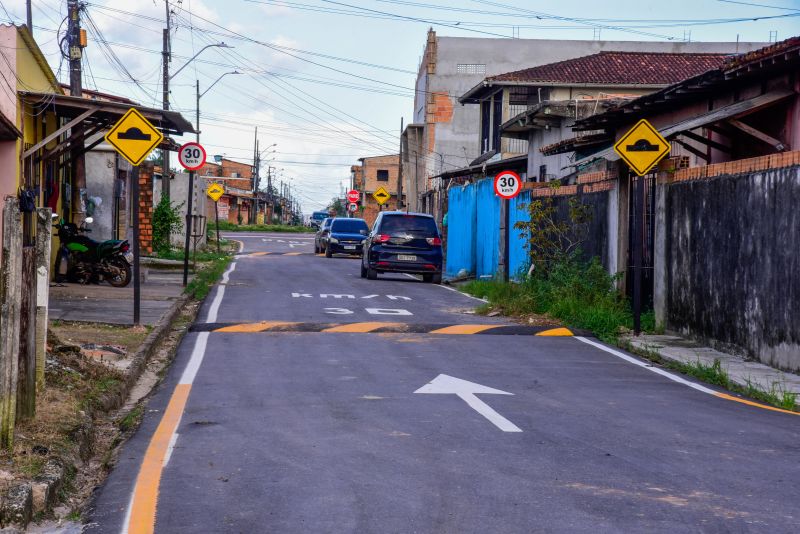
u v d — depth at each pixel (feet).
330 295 66.03
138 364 34.14
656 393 32.01
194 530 16.69
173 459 21.90
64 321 43.24
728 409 29.25
